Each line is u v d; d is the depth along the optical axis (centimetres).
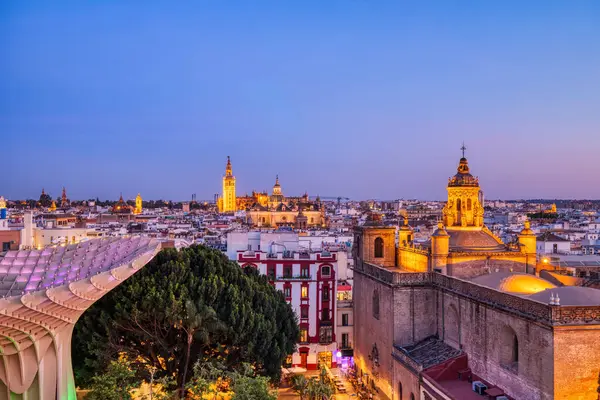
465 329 5384
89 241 4684
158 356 5319
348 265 11012
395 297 6153
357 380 7406
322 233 17162
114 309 4972
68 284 3331
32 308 3150
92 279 3441
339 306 8606
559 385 3984
